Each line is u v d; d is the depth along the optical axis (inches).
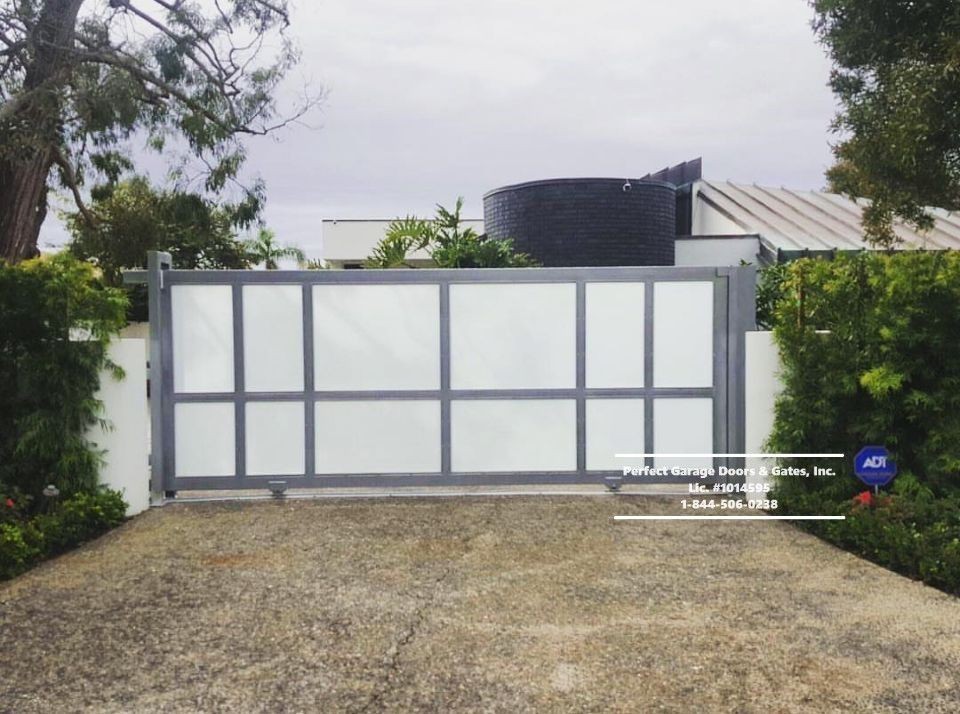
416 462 282.8
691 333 282.8
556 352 283.7
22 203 488.7
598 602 175.0
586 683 135.5
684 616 166.2
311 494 284.7
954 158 438.0
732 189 893.8
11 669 142.7
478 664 143.3
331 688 134.3
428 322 282.0
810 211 844.0
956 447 223.6
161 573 197.2
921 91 407.8
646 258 604.4
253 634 157.8
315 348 280.8
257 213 583.8
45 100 472.7
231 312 279.0
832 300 244.8
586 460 283.7
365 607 172.4
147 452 271.0
